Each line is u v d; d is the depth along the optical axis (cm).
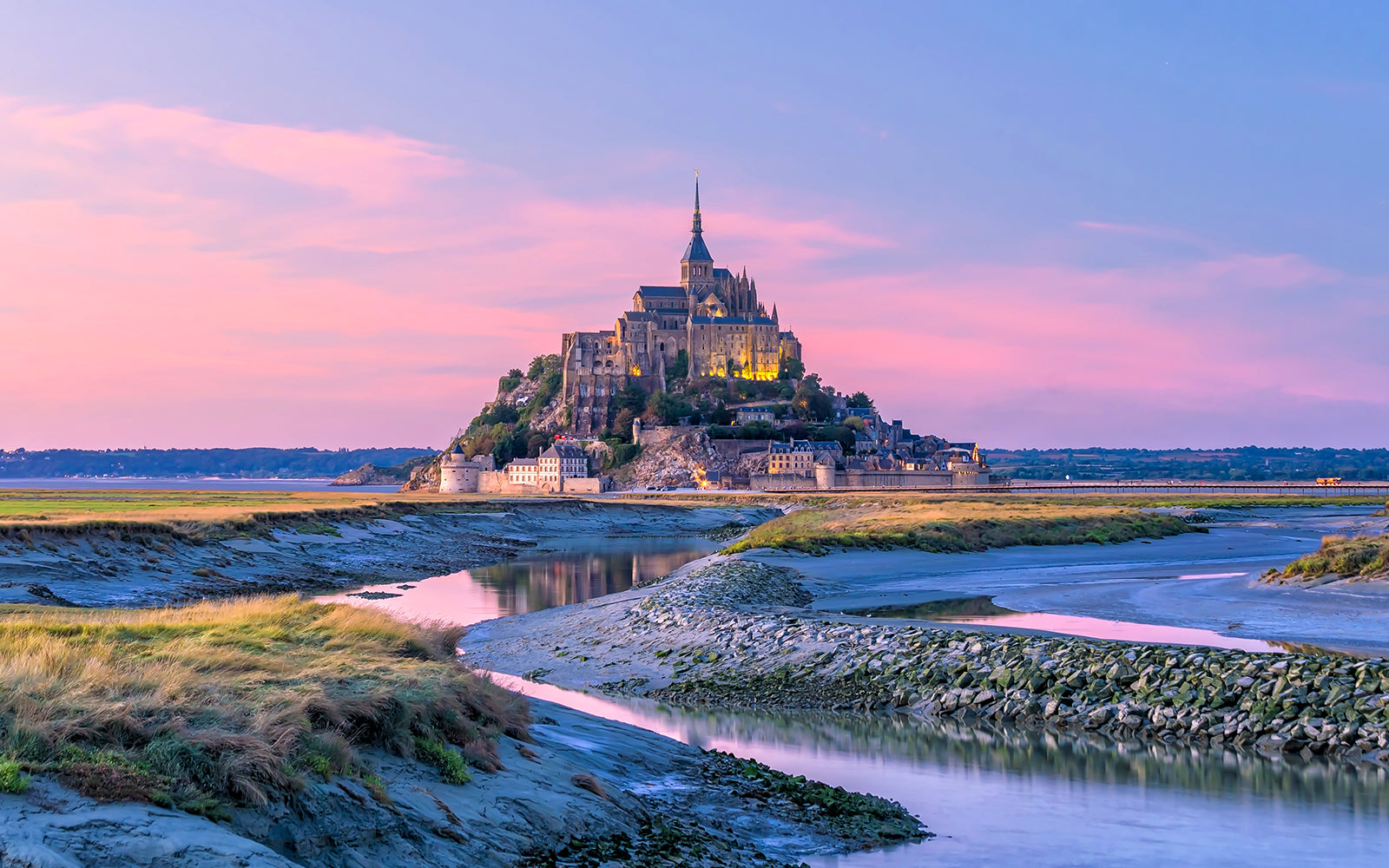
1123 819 2978
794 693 4766
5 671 2231
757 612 6481
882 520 14788
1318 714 3806
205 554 9419
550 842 2298
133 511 12544
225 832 1812
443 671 3008
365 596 8644
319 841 1958
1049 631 5828
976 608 7106
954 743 3919
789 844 2656
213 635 3338
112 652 2747
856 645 5197
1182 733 3947
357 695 2520
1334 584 7544
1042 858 2641
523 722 3095
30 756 1869
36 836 1641
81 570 7725
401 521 15850
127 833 1722
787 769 3528
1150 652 4438
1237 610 6612
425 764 2467
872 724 4253
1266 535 15438
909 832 2817
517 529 19425
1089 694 4281
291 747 2133
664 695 4875
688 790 3002
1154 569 9981
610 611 6844
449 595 8775
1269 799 3173
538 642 6200
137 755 1962
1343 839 2800
